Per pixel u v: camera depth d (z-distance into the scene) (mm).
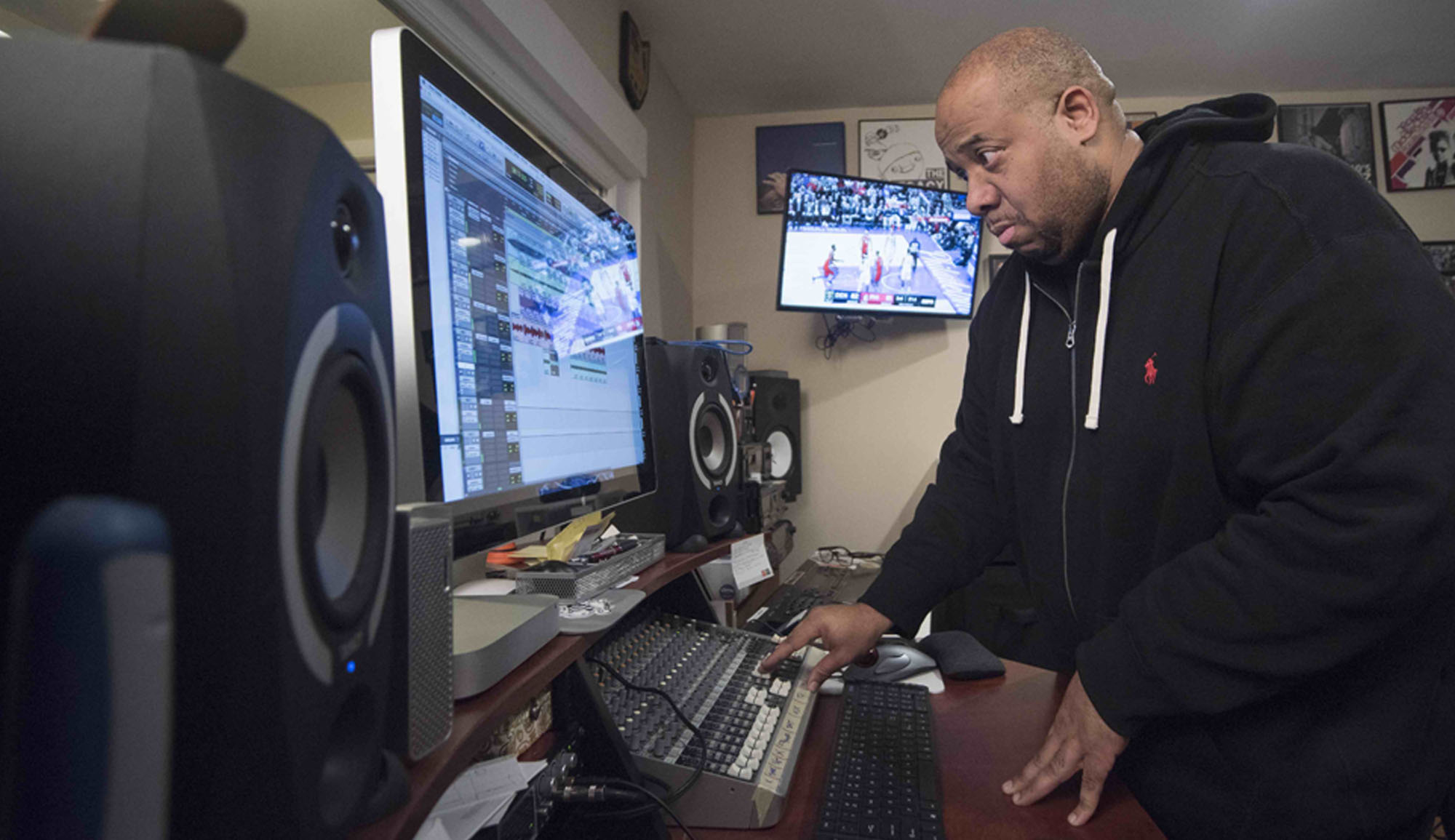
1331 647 675
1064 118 913
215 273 211
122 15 244
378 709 333
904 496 3035
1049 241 955
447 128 604
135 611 201
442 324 573
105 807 199
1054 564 1035
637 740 704
